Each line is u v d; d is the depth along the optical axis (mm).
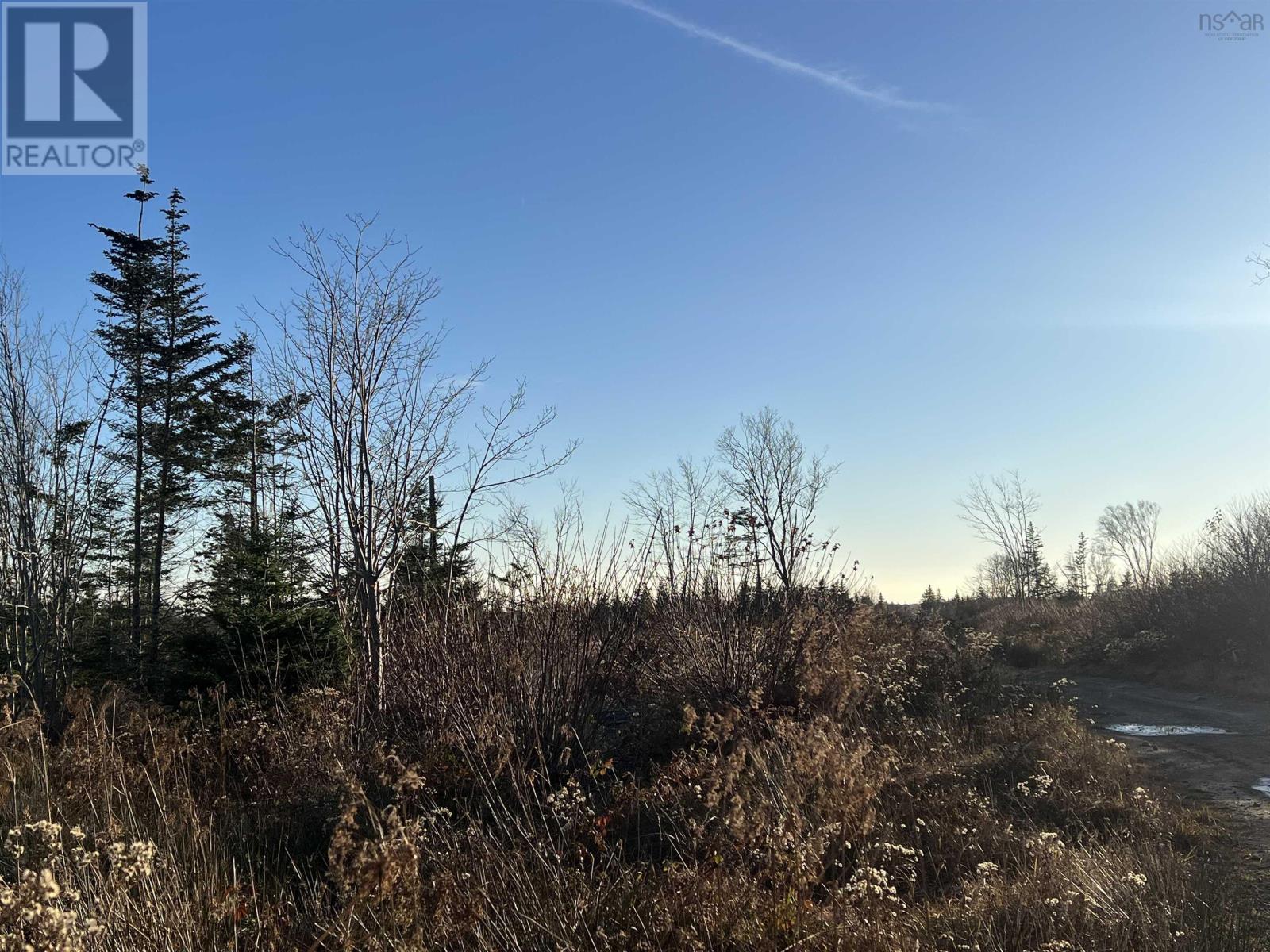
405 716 8359
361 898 4016
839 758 5902
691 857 5535
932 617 21797
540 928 4426
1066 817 6988
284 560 12758
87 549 20969
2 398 18766
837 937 4336
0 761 7383
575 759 7918
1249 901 5070
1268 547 16828
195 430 24406
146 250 25938
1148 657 17531
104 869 5141
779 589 11477
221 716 9000
